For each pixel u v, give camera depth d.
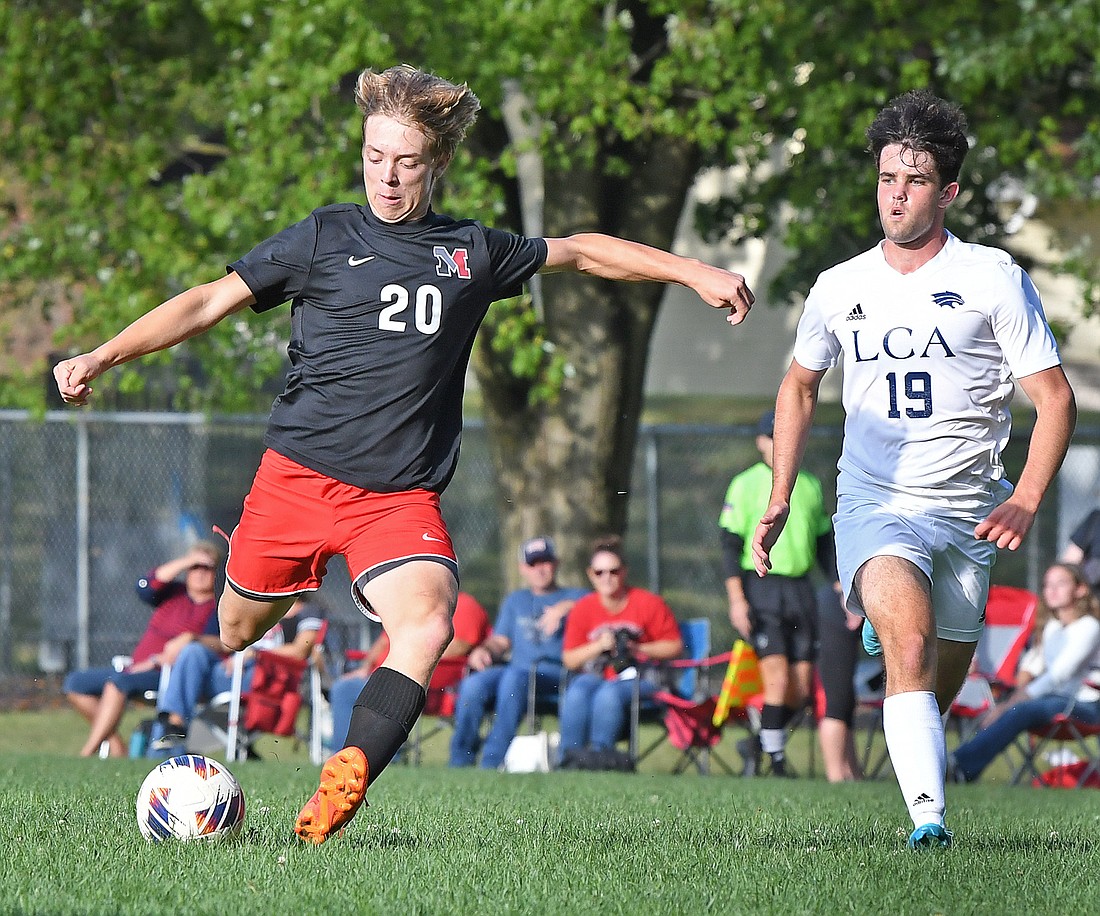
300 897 11.91
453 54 45.97
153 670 40.38
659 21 52.41
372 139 15.16
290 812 18.11
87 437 55.44
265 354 51.34
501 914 11.42
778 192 55.22
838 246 60.50
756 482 38.56
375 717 14.37
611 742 37.97
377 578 14.88
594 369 53.88
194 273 49.25
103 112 53.06
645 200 52.56
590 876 13.28
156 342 14.98
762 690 38.09
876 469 16.62
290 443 15.43
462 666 40.66
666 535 76.56
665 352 100.25
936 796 15.16
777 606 38.34
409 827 16.95
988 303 16.02
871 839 16.69
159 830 15.16
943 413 16.28
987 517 15.57
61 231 53.31
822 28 49.22
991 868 13.99
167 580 40.91
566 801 21.84
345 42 45.59
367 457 15.20
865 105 49.66
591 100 47.97
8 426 58.38
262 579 15.73
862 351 16.53
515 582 56.12
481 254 15.50
